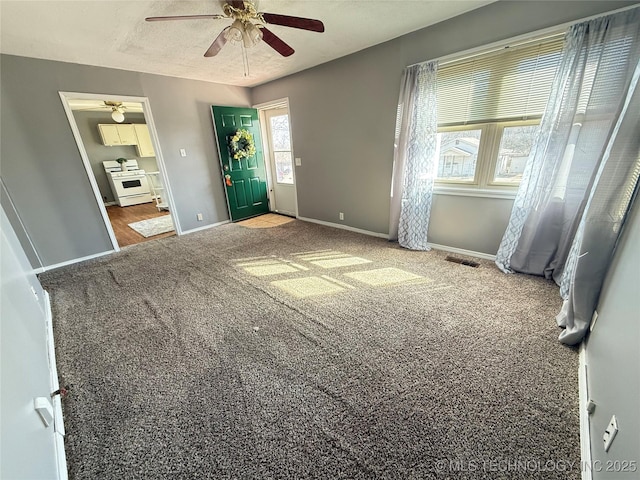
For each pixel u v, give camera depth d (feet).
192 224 14.69
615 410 3.13
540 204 7.58
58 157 10.30
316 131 13.47
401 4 7.32
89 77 10.52
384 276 8.78
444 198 10.00
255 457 3.83
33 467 2.86
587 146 6.61
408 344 5.80
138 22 7.33
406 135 9.92
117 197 22.50
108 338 6.41
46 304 7.55
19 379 3.37
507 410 4.29
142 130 23.76
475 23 7.84
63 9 6.49
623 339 3.42
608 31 5.95
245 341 6.16
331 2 7.05
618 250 4.59
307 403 4.59
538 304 6.88
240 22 6.17
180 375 5.29
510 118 8.05
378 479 3.51
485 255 9.54
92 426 4.35
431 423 4.16
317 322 6.70
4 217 7.55
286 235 13.43
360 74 10.92
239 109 15.26
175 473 3.68
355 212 13.26
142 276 9.58
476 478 3.46
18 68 9.11
